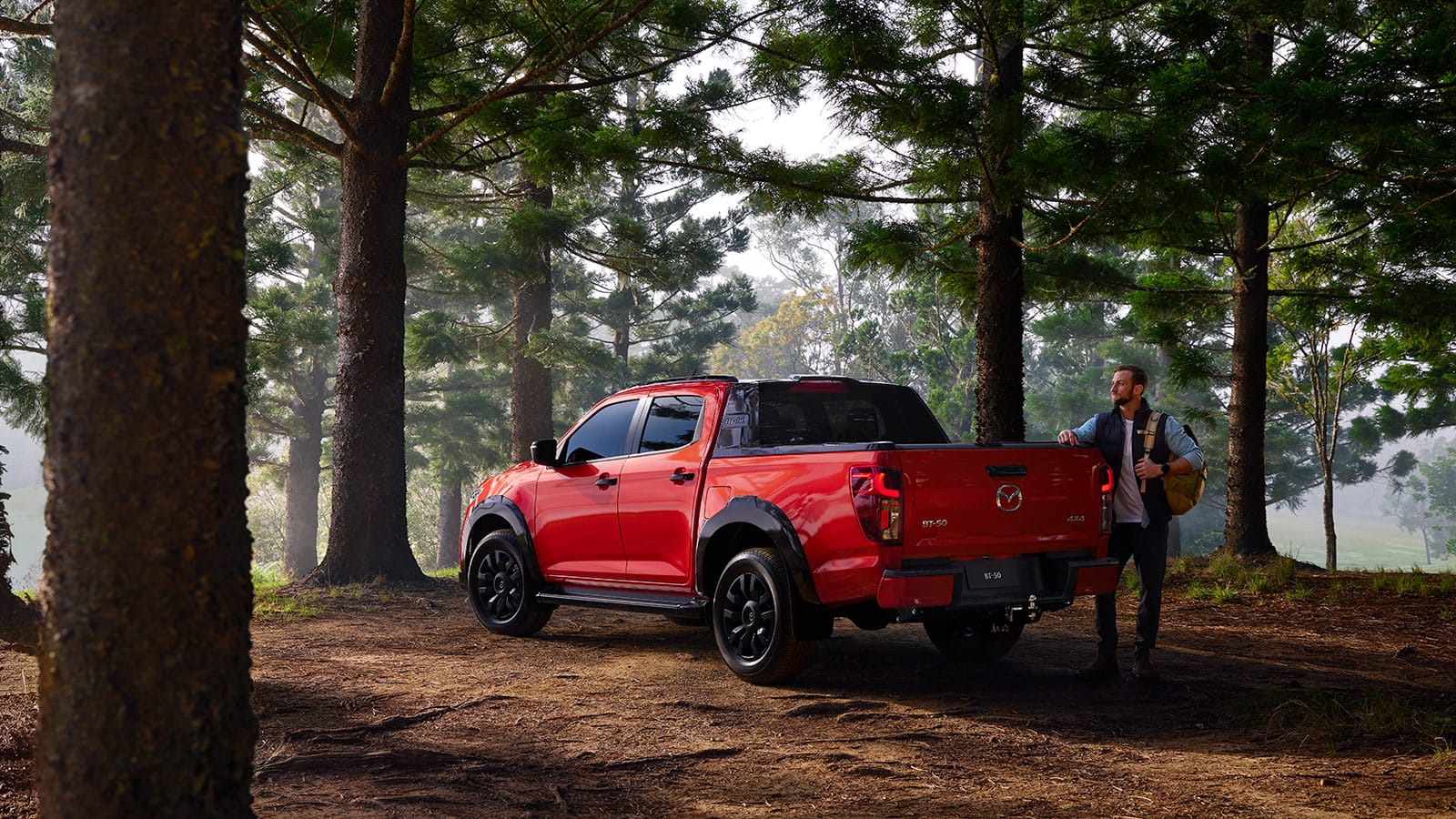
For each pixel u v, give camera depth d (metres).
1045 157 9.25
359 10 11.62
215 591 2.22
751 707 5.90
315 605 9.83
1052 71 10.52
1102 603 6.68
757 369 69.56
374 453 11.27
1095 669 6.68
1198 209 9.43
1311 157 8.84
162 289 2.14
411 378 36.31
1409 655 7.51
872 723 5.58
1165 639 8.29
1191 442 6.55
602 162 11.96
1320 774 4.68
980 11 9.68
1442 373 21.33
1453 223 10.47
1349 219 12.92
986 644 7.26
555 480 8.03
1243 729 5.51
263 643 7.77
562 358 22.05
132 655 2.13
